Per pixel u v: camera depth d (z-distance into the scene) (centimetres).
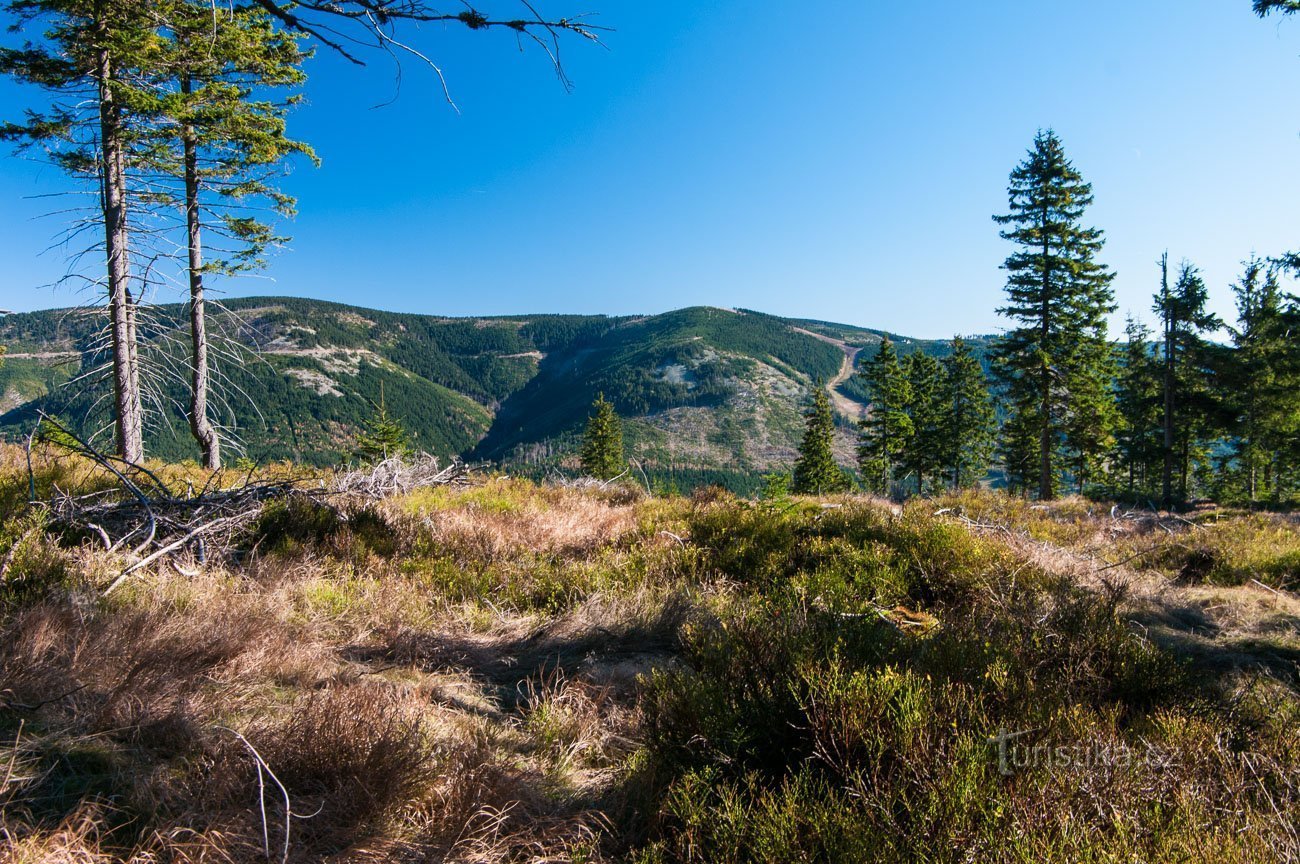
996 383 2884
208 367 1489
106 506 553
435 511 796
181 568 485
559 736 306
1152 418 3503
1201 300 2767
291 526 642
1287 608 605
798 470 4256
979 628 401
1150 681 325
